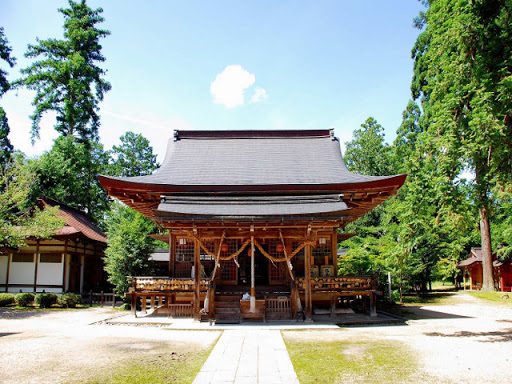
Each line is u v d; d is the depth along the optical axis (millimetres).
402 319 13406
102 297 19719
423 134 11102
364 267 19844
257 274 17938
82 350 8445
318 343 9188
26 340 9719
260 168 16891
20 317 15406
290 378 6285
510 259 28156
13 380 6184
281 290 14617
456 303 19297
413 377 6281
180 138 19531
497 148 9500
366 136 36031
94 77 34969
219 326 11562
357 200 15430
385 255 19297
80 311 17594
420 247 23422
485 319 13695
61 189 29891
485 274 24672
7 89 30453
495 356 7711
